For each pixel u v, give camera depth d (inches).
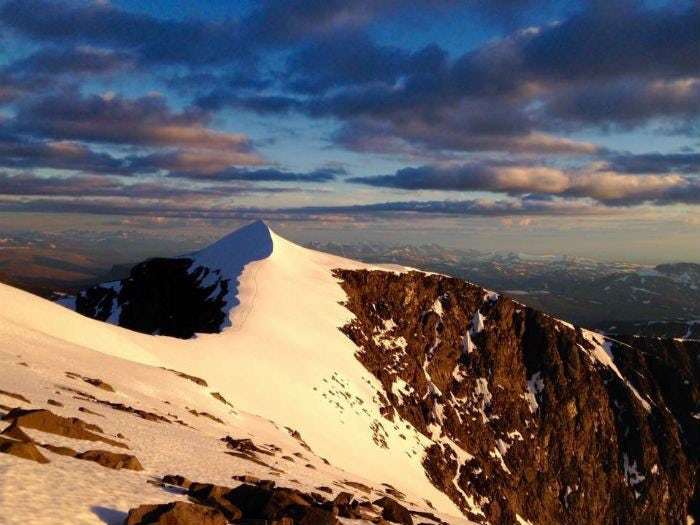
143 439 1125.1
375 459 3432.6
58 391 1344.7
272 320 4402.1
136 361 2512.3
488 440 5216.5
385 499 1191.6
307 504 783.1
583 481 5398.6
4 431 777.6
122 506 636.1
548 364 6151.6
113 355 2353.6
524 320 6486.2
